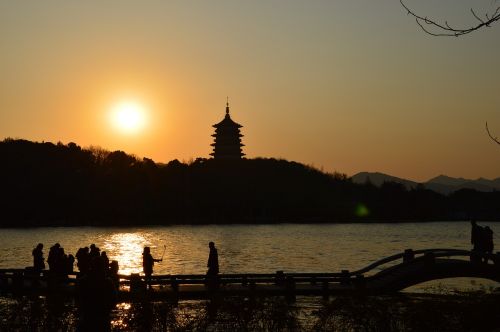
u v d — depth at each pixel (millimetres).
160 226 196250
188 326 19562
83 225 195375
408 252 40812
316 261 76938
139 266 64562
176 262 70250
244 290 33656
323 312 19734
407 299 32594
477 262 37312
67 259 36438
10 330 19234
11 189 199250
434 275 36500
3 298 31359
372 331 18797
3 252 90938
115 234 150750
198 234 153375
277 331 19672
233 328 19547
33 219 193375
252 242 121875
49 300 19938
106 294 14055
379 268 66000
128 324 19688
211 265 34750
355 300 19734
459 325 18375
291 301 33094
